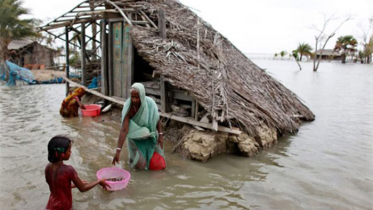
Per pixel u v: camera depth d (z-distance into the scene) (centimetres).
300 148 643
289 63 5894
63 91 1493
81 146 625
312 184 470
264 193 439
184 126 661
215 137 573
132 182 466
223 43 945
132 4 852
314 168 535
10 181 459
